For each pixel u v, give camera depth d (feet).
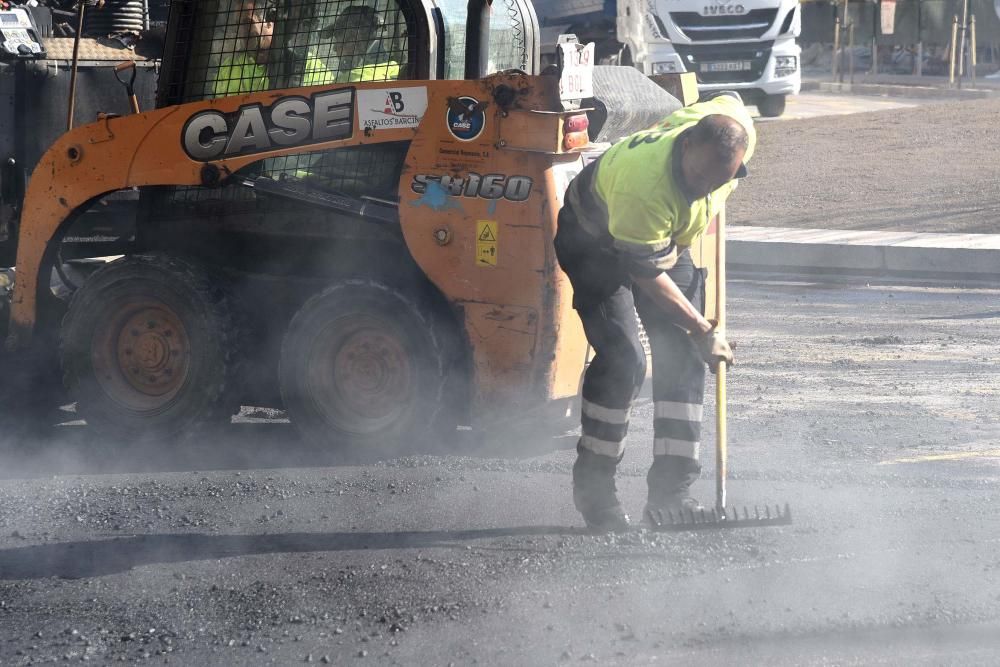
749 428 48.83
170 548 37.60
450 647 30.27
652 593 32.99
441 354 45.09
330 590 33.96
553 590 33.35
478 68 45.52
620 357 36.99
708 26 150.82
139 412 47.83
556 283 43.70
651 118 47.65
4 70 52.42
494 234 43.80
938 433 47.52
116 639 31.35
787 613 31.45
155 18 63.31
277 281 48.06
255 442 48.78
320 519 39.86
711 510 37.63
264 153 46.26
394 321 45.16
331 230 47.34
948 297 76.84
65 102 53.78
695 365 38.24
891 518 38.42
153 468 45.91
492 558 35.91
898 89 207.31
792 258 90.22
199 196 48.73
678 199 33.47
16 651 30.81
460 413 46.70
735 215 105.70
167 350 47.55
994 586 32.89
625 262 34.71
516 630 31.04
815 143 136.05
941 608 31.48
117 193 53.47
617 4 76.59
